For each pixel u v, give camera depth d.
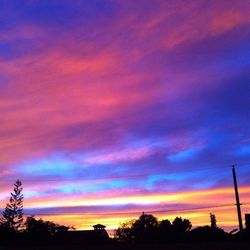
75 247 25.30
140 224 83.25
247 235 49.00
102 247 25.66
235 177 40.62
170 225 75.69
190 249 27.22
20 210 93.69
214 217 77.88
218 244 28.20
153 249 26.34
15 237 72.88
